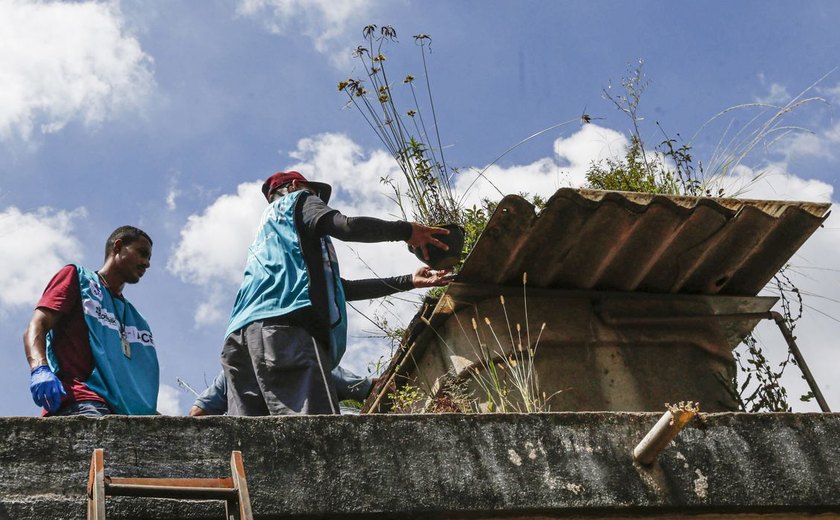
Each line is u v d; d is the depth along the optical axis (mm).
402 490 4379
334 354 5672
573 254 5902
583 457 4660
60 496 4035
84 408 5320
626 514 4625
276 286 5609
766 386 6215
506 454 4574
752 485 4758
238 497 3986
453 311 6047
